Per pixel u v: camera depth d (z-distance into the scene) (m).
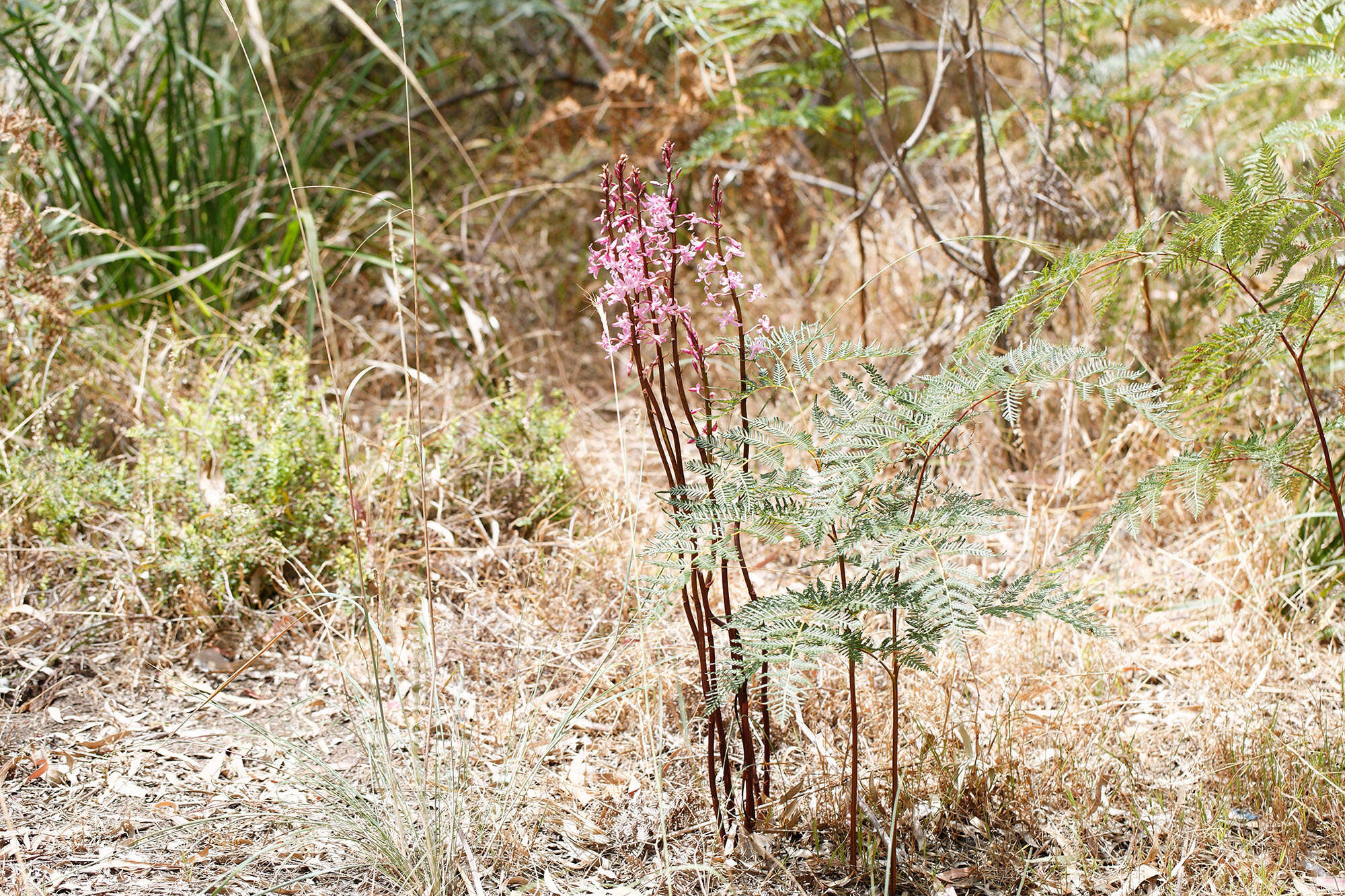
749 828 2.14
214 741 2.45
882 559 1.75
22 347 3.41
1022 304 2.09
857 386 1.93
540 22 6.64
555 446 3.46
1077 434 3.67
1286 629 2.78
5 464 3.16
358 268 4.60
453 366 4.37
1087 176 3.89
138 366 3.81
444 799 2.21
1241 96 4.60
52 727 2.47
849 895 2.02
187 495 3.04
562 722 2.24
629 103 4.66
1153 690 2.62
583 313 4.89
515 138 5.29
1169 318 3.71
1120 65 3.82
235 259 4.50
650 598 1.99
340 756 2.41
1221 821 2.13
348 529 3.09
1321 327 2.36
